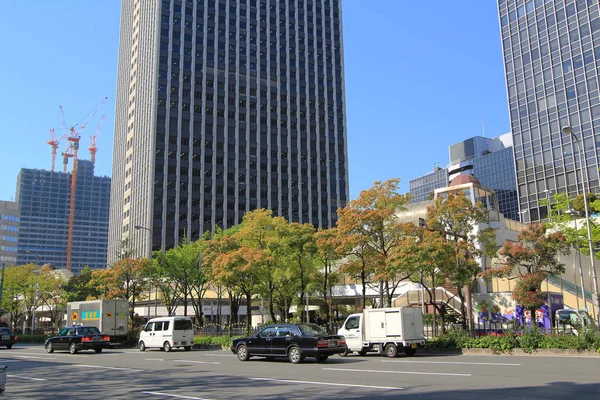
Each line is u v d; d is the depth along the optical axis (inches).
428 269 1074.7
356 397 444.1
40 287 2493.8
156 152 3875.5
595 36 3095.5
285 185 4360.2
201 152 4052.7
